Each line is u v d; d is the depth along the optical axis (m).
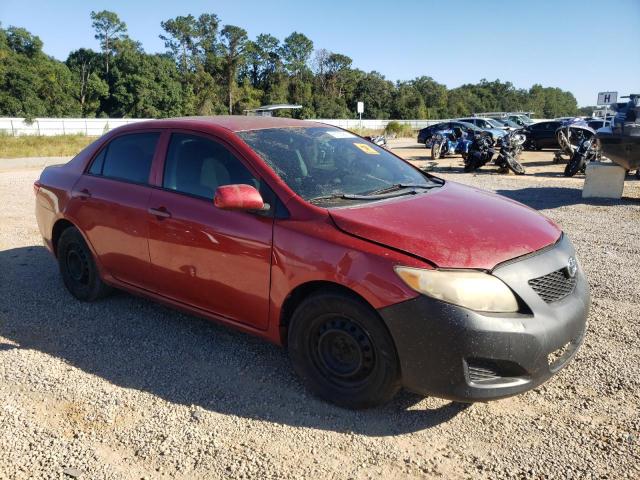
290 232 3.32
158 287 4.22
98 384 3.60
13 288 5.45
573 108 194.75
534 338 2.89
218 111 92.94
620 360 3.84
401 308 2.90
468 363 2.86
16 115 70.06
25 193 11.77
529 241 3.22
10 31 79.12
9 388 3.55
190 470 2.78
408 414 3.25
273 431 3.09
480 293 2.86
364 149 4.40
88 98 80.50
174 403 3.38
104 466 2.81
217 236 3.64
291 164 3.73
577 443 2.96
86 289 4.95
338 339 3.23
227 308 3.75
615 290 5.19
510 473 2.74
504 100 149.50
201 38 97.50
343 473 2.75
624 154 9.86
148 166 4.29
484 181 13.35
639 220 8.39
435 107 117.56
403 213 3.33
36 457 2.88
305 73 107.12
